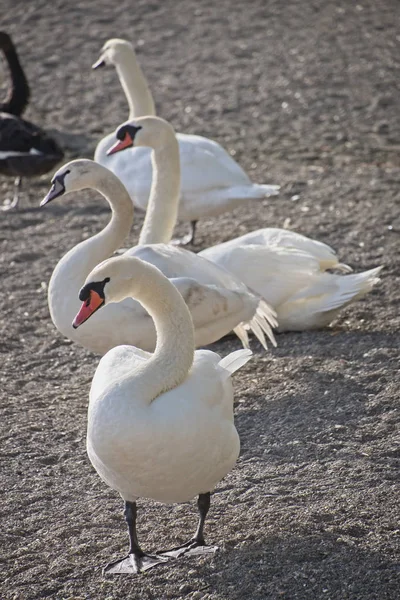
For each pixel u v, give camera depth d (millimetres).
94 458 7137
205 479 7172
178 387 7129
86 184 10648
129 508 7441
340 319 12156
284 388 10344
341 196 16922
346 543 7402
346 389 10141
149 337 10023
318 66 24078
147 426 6770
